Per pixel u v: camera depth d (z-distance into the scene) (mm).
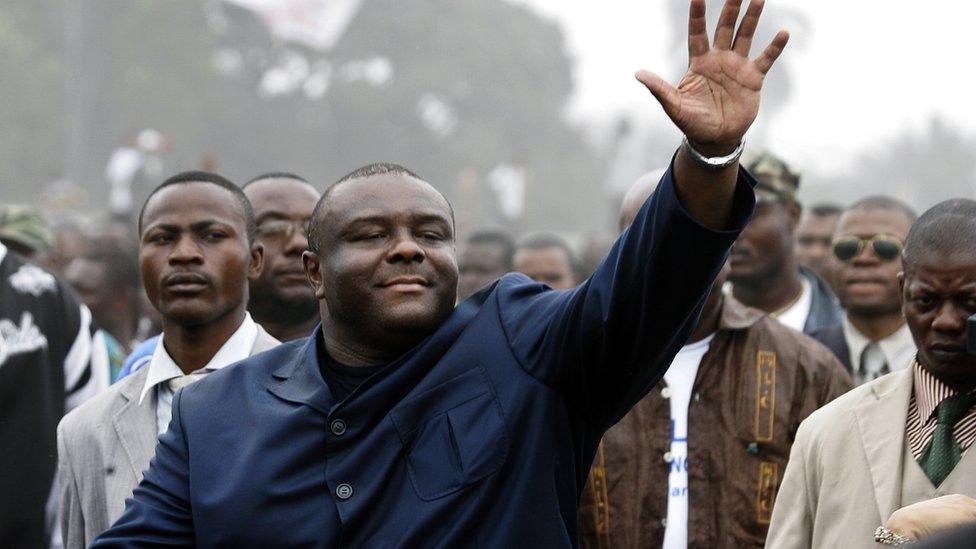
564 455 3211
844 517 3824
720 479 4609
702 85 3047
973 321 3482
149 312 7973
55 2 41688
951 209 3879
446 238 3369
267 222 5297
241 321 4637
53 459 5691
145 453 4340
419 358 3266
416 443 3201
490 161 53094
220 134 48125
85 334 5898
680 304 3104
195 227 4551
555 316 3227
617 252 3137
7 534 5531
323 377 3361
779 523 4008
